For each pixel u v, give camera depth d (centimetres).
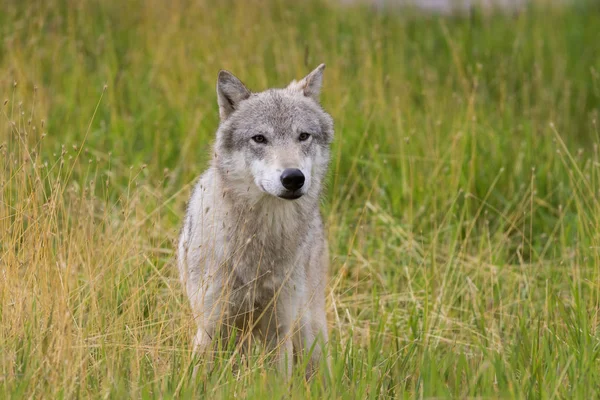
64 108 1853
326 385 974
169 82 1955
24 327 959
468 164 1623
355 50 2278
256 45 2162
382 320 1160
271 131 1083
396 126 1739
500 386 939
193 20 2236
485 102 2059
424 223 1505
